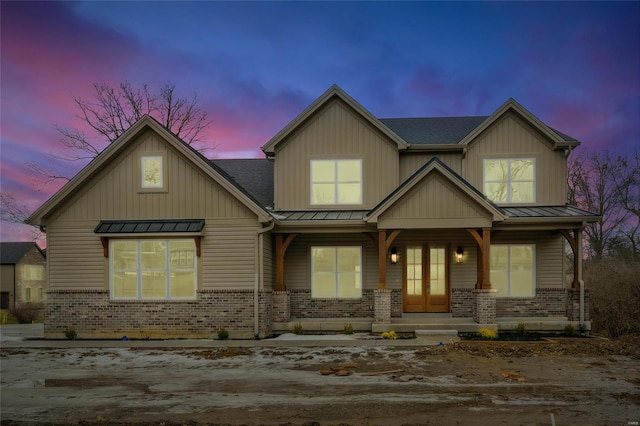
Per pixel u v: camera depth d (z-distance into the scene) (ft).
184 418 24.20
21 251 160.97
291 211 57.06
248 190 62.23
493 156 56.65
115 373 34.32
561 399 26.55
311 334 51.62
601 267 70.79
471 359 37.27
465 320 52.13
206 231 50.55
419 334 49.19
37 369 35.88
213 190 50.83
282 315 53.47
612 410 24.62
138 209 51.26
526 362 36.19
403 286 56.49
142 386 30.55
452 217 49.96
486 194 56.59
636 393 27.73
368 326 52.54
